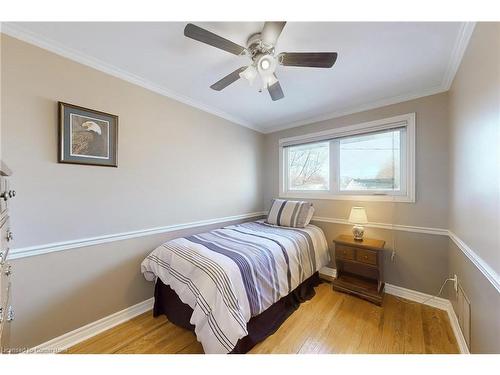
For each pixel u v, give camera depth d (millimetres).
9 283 1183
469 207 1358
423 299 2127
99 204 1721
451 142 1887
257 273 1592
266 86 1576
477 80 1197
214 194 2752
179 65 1750
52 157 1479
